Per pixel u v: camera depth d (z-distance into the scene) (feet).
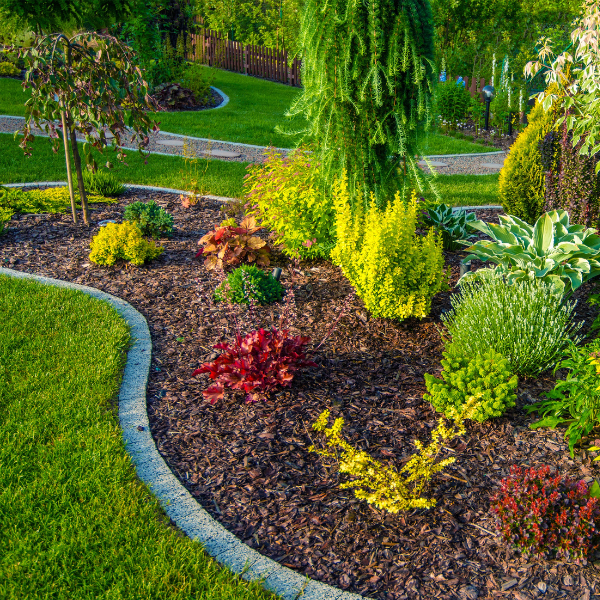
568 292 17.25
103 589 8.62
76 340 15.81
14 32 33.09
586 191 20.51
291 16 90.38
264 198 22.47
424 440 12.40
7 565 8.89
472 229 24.93
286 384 14.11
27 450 11.37
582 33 16.44
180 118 52.13
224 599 8.50
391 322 17.63
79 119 22.02
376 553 9.55
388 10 18.75
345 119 20.12
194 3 73.77
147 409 13.33
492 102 58.80
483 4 75.72
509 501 9.73
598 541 9.48
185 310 18.42
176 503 10.49
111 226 21.80
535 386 14.19
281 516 10.33
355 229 18.22
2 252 22.45
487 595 8.77
